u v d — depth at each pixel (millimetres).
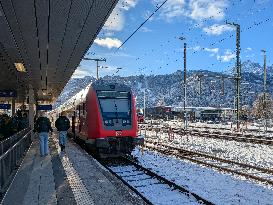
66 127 16578
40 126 14109
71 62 14688
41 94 32625
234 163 14594
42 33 10016
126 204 7258
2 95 22953
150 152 19500
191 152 18484
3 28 9445
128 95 16875
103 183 9195
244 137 27047
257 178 11219
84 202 7102
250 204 8414
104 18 8641
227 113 76062
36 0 7434
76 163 12617
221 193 9500
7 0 7422
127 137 16234
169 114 85875
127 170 13617
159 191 9875
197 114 77625
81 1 7504
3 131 13648
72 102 23297
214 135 29094
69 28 9508
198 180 11266
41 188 8164
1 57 13500
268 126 49969
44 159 13141
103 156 16062
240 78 38281
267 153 18453
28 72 17750
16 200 7074
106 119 15984
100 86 16703
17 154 11953
